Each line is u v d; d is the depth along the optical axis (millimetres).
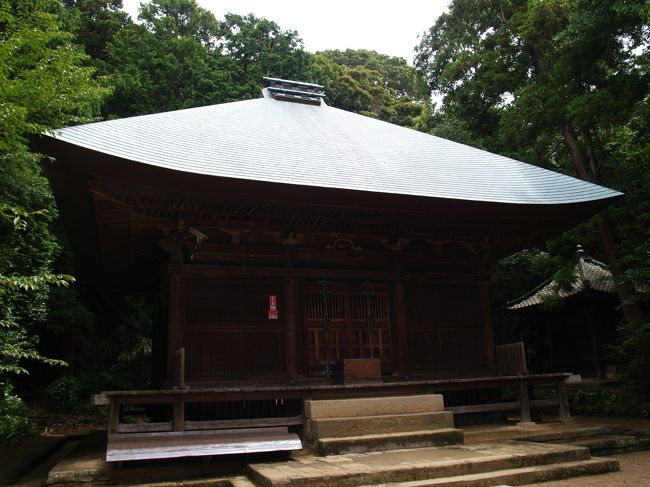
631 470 7184
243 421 8102
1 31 10648
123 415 20125
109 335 24391
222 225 9727
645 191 13719
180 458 7344
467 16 21547
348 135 12906
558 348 18172
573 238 16531
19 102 9281
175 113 11211
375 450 7742
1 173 12469
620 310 16766
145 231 10055
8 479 7875
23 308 13664
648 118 13133
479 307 11648
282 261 10250
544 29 16562
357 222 10469
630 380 13445
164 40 29516
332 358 10164
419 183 10586
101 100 17922
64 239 20172
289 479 5750
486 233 11742
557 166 20062
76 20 18781
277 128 12047
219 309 9539
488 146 23328
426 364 10820
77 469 6824
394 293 10930
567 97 15305
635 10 11922
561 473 6688
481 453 7230
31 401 20391
